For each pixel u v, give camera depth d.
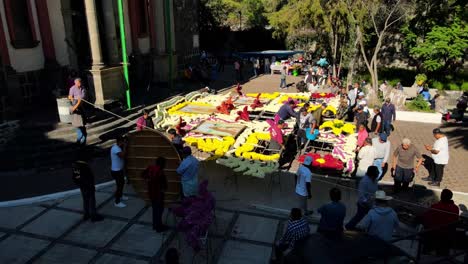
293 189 10.62
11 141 12.88
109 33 16.84
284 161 12.46
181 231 8.11
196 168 8.60
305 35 38.16
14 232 8.62
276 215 9.30
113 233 8.58
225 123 13.09
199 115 14.19
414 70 29.86
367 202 7.91
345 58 29.39
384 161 10.02
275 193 10.38
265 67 35.66
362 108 14.80
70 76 16.12
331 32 31.92
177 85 23.56
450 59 25.86
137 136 8.89
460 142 15.30
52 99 16.88
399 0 21.81
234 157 10.46
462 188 10.80
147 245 8.12
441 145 10.54
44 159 12.31
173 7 24.80
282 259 6.31
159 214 8.47
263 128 12.63
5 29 15.01
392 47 31.91
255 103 15.57
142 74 23.00
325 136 12.35
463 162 12.96
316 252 5.45
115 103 16.41
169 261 5.27
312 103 16.52
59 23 17.02
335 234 5.88
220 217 9.17
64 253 7.85
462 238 6.75
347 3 23.75
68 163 12.35
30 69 16.16
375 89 21.80
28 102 16.14
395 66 32.12
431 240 6.79
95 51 15.66
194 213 7.58
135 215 9.38
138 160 9.12
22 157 12.17
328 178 10.78
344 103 16.36
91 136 13.70
